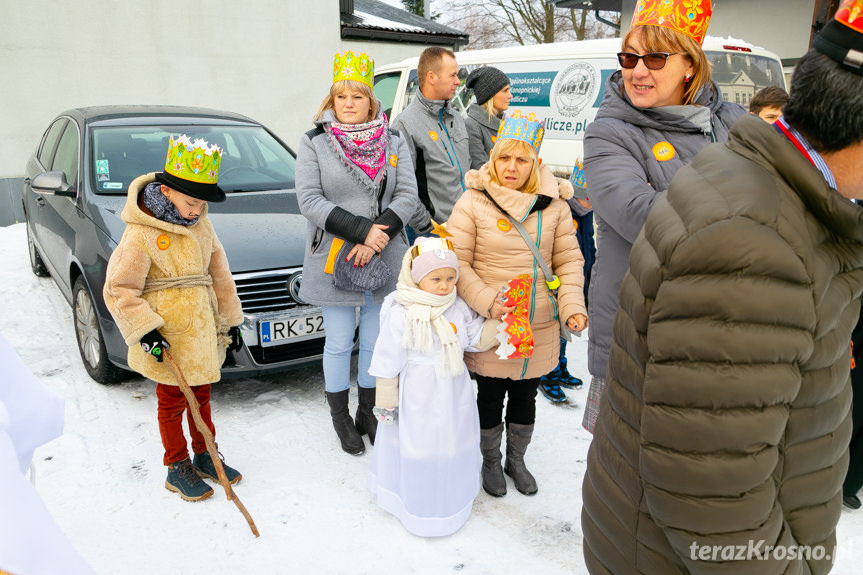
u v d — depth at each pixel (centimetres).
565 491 269
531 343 228
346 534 237
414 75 678
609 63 512
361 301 280
